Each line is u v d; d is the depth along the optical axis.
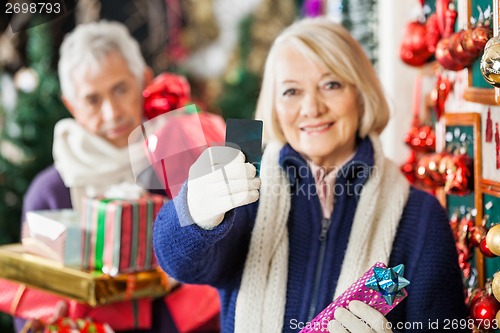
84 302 1.91
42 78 3.51
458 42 1.59
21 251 2.09
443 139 1.87
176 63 5.25
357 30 2.34
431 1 1.97
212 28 5.35
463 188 1.70
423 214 1.58
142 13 5.23
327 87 1.57
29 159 3.42
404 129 2.21
